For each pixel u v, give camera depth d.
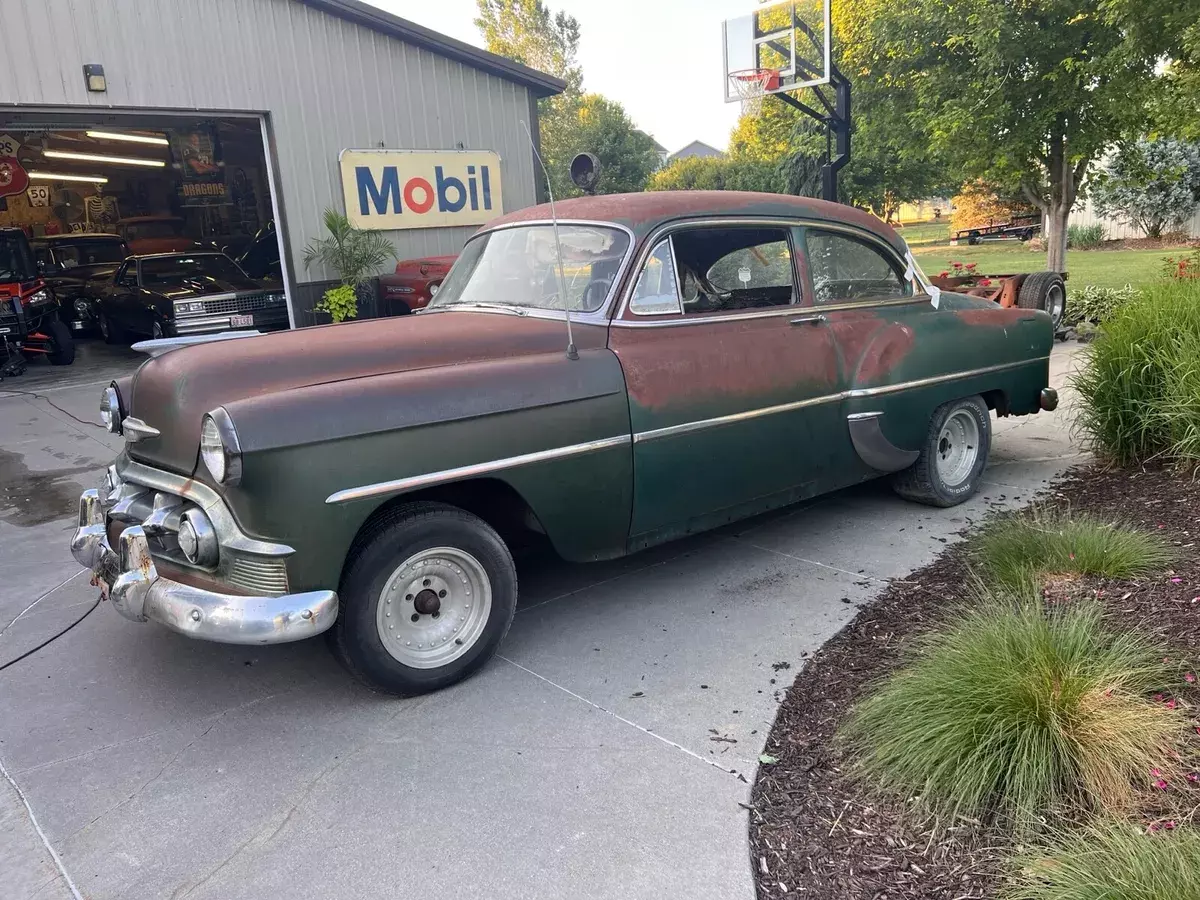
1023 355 5.75
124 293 13.51
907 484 5.46
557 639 4.00
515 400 3.52
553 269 4.25
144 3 10.39
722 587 4.50
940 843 2.45
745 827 2.64
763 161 41.47
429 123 12.99
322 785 2.96
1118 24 9.79
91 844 2.69
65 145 17.48
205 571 3.22
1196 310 5.62
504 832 2.67
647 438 3.92
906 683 2.94
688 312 4.18
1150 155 28.31
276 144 11.64
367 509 3.18
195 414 3.26
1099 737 2.53
